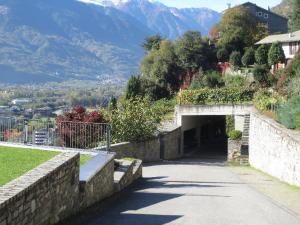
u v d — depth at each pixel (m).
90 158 17.31
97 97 104.19
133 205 15.57
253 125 35.41
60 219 11.70
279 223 13.48
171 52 69.25
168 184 21.59
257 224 13.23
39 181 10.22
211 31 78.62
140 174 23.66
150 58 72.25
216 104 45.06
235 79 57.72
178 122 45.66
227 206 15.90
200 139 55.28
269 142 28.94
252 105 43.75
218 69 69.69
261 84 52.59
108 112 32.75
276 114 31.39
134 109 33.62
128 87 60.47
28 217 9.70
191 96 47.34
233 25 75.00
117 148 29.59
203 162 38.12
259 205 16.28
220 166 34.81
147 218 13.39
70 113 26.88
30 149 18.12
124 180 19.52
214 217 13.90
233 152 39.25
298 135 23.86
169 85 67.12
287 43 66.94
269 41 68.94
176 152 43.31
